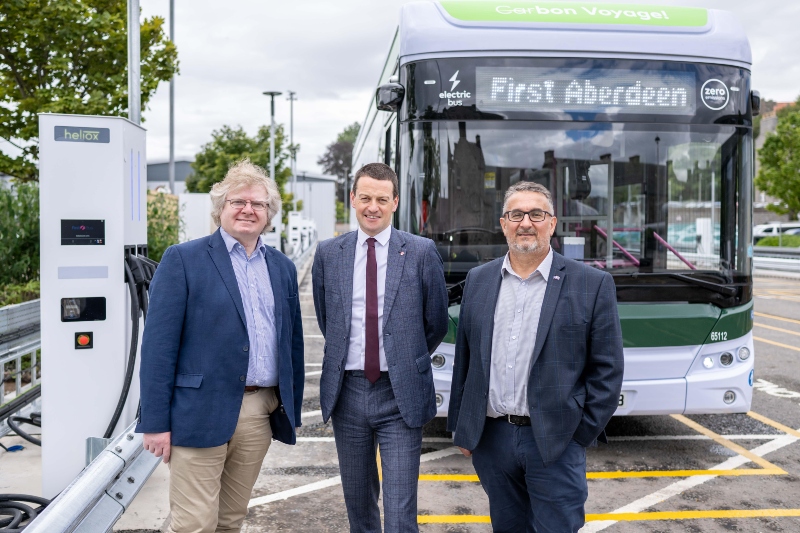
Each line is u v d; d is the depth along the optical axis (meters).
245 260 3.30
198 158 35.34
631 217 5.65
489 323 3.25
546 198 3.18
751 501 4.89
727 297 5.61
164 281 3.12
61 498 2.87
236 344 3.16
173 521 3.16
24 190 9.61
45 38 10.93
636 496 4.98
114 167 4.63
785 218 51.59
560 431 3.10
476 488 5.14
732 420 6.99
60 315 4.60
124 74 11.41
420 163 5.60
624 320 5.45
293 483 5.22
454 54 5.64
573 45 5.68
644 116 5.71
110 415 4.69
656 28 5.79
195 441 3.08
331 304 3.49
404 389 3.40
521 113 5.64
